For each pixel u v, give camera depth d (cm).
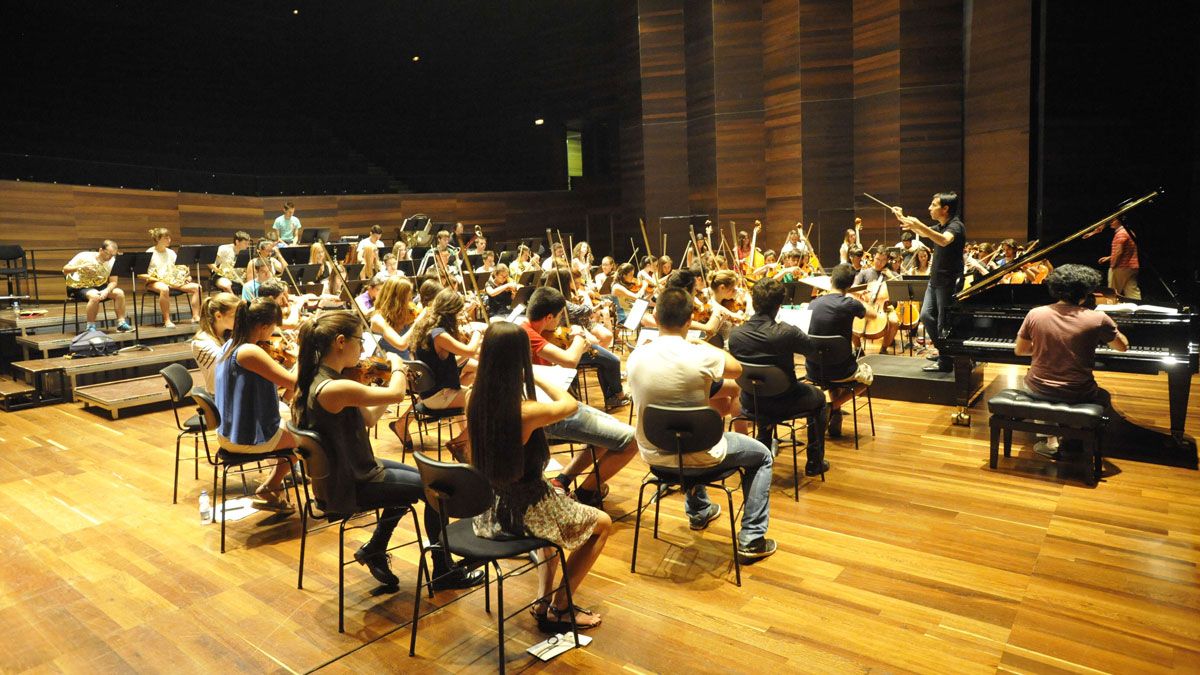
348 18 1964
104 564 393
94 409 738
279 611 341
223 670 297
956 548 382
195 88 1820
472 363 559
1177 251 1083
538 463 290
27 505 479
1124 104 1089
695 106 1526
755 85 1462
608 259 1102
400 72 2050
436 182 1814
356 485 321
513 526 284
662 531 416
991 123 1209
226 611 343
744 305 739
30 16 1562
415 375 475
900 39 1286
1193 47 1039
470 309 827
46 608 349
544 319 457
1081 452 514
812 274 1078
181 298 1131
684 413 329
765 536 403
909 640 303
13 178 1089
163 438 631
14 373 841
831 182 1396
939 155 1284
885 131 1324
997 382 727
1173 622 311
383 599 351
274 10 1905
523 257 1180
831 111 1380
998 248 1116
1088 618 315
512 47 1898
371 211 1562
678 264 1572
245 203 1420
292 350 510
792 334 443
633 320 604
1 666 304
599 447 426
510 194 1712
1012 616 319
